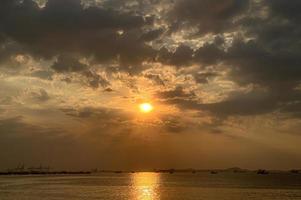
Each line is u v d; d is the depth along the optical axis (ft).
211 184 547.49
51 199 311.47
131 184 561.02
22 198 318.86
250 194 362.53
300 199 314.96
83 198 323.37
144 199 319.27
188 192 391.04
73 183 590.96
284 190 414.41
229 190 416.87
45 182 631.97
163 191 405.80
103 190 422.00
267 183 570.05
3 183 592.60
